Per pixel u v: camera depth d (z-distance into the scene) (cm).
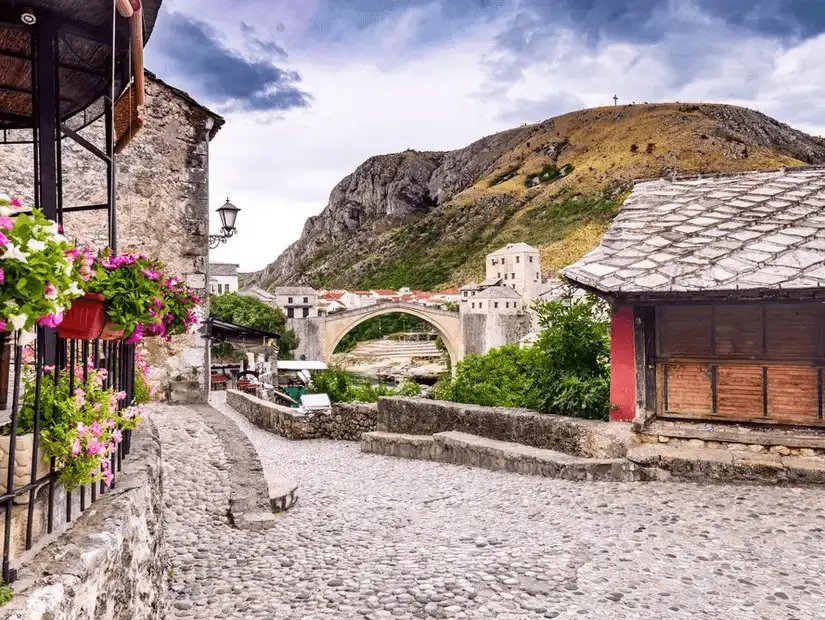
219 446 913
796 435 778
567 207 17988
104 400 332
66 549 273
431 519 754
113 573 296
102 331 344
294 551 631
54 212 383
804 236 796
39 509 285
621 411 906
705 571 513
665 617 435
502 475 977
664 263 804
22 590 228
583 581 500
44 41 386
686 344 860
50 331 370
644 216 960
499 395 1622
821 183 952
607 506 715
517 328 8125
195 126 1374
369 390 2633
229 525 700
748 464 738
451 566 548
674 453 791
